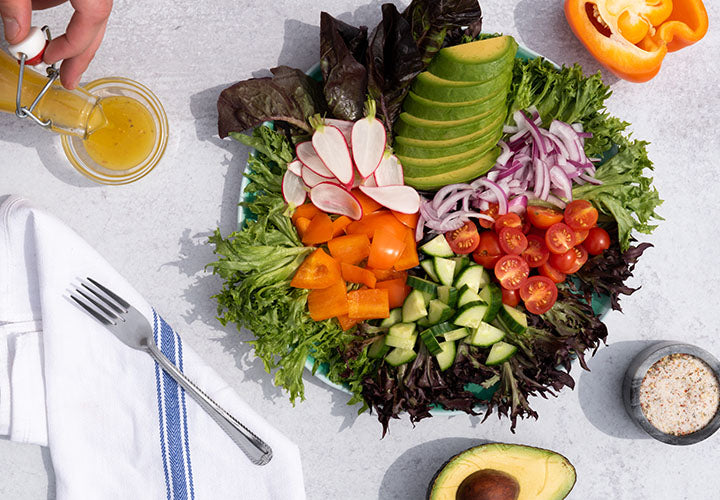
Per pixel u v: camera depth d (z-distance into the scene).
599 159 0.77
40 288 0.76
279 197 0.75
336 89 0.74
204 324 0.79
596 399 0.81
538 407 0.81
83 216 0.79
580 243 0.77
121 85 0.77
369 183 0.76
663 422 0.79
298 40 0.80
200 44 0.79
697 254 0.82
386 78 0.74
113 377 0.78
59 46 0.67
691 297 0.82
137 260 0.79
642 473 0.81
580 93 0.76
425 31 0.74
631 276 0.77
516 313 0.76
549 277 0.76
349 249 0.74
